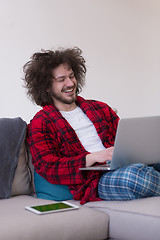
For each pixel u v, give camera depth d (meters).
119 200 1.77
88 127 2.17
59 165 1.91
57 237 1.48
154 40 5.39
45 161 1.93
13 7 4.11
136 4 5.17
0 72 4.05
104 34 4.86
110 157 1.84
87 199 1.84
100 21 4.82
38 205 1.66
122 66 5.07
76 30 4.61
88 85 4.73
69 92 2.15
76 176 1.89
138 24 5.21
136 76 5.23
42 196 1.96
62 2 4.48
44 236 1.44
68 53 2.35
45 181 1.98
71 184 1.93
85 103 2.23
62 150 2.02
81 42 4.66
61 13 4.48
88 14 4.71
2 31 4.04
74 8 4.59
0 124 1.97
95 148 2.12
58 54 2.22
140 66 5.26
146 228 1.52
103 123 2.19
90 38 4.73
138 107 5.27
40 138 1.98
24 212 1.57
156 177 1.75
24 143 2.04
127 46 5.11
